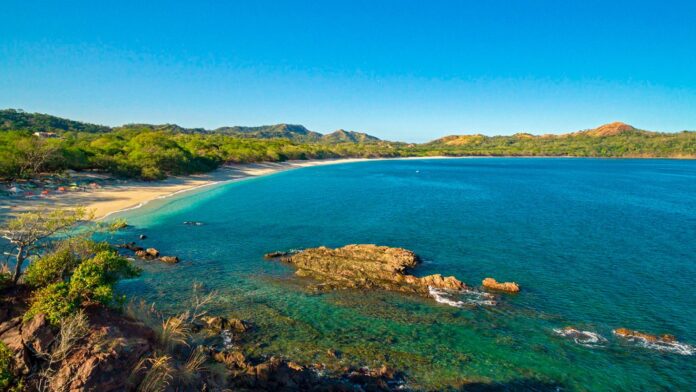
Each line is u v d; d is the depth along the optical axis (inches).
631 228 2053.4
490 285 1179.9
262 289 1131.9
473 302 1072.8
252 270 1291.8
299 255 1402.6
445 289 1151.6
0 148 2536.9
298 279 1218.0
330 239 1738.4
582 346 859.4
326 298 1077.1
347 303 1047.0
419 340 868.0
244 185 3678.6
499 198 3166.8
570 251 1593.3
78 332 446.6
